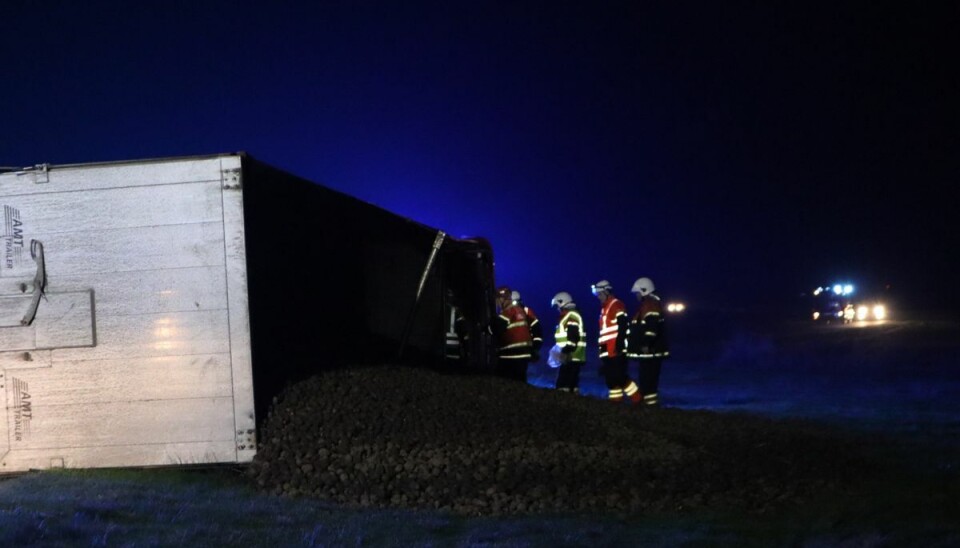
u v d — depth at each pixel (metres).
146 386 8.20
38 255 8.20
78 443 8.23
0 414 8.26
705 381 20.48
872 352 26.94
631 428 9.66
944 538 6.45
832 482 8.42
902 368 22.09
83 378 8.23
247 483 7.96
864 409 14.87
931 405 15.33
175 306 8.19
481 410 9.39
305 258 9.63
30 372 8.23
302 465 7.98
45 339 8.21
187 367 8.19
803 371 22.27
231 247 8.16
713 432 9.91
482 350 15.73
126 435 8.20
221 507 7.01
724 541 6.37
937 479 8.81
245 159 8.25
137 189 8.20
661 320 13.35
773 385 19.30
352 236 11.03
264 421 8.41
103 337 8.21
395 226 12.53
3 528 6.03
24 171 8.20
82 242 8.21
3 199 8.21
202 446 8.20
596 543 6.26
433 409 9.10
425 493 7.63
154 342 8.20
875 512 7.36
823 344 31.16
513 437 8.80
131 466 8.20
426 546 6.06
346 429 8.44
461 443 8.49
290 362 9.13
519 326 14.81
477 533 6.48
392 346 12.26
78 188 8.21
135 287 8.20
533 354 15.55
